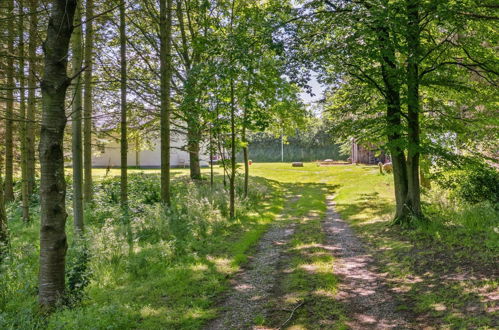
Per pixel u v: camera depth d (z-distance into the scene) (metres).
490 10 9.05
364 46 8.96
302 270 7.19
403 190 10.70
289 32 9.70
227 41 10.59
